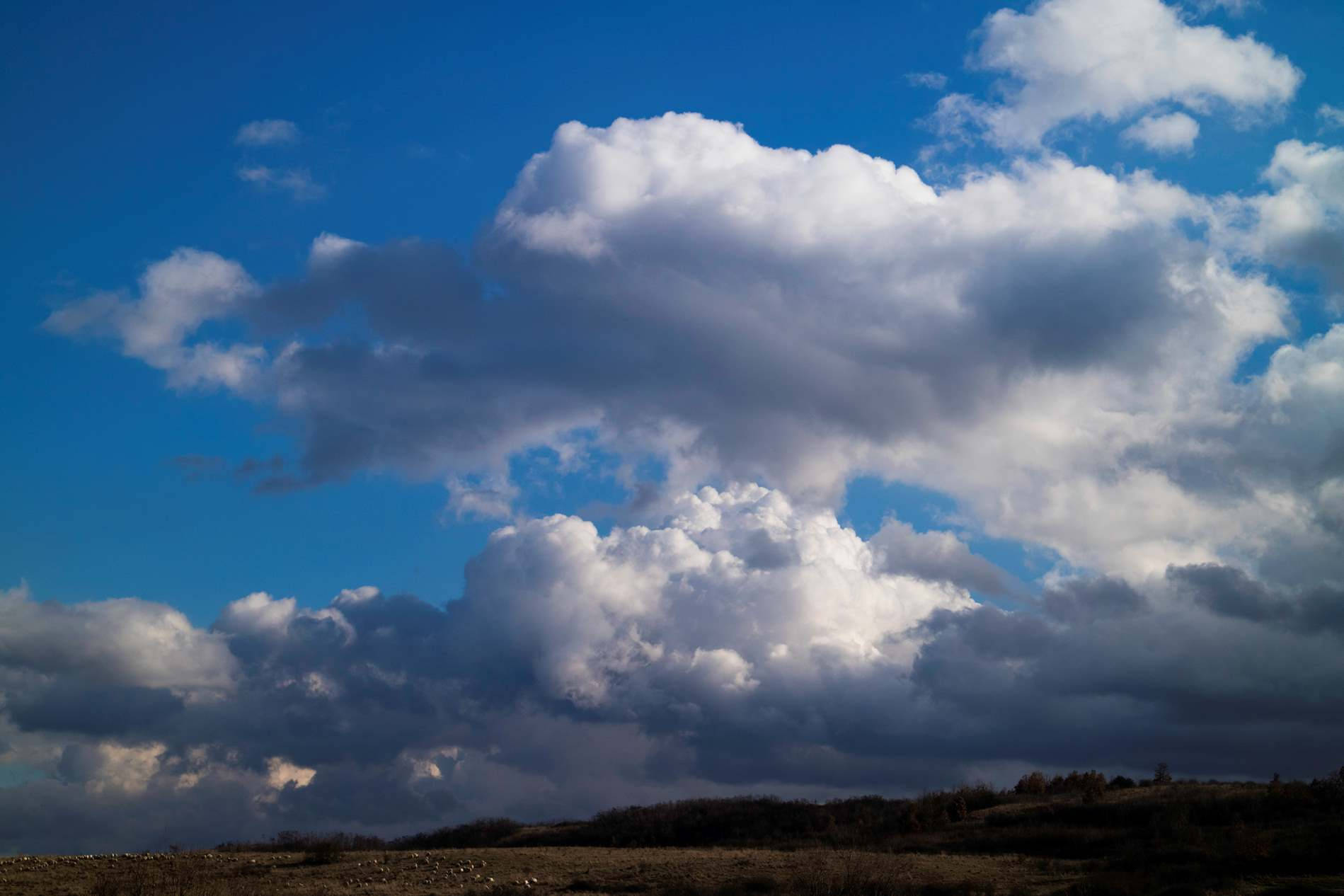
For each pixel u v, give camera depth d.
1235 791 77.75
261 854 70.69
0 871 61.16
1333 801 68.19
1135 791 87.38
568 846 90.69
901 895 53.97
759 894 53.28
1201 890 48.97
